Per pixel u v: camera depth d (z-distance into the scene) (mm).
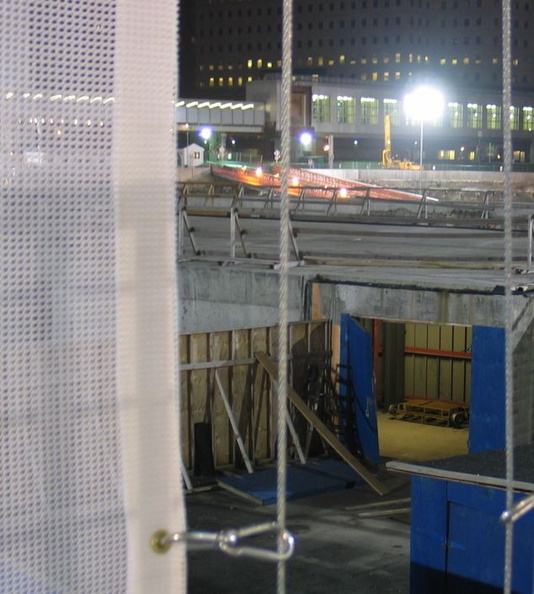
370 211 37344
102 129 2027
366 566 9875
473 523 6176
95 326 2045
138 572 2088
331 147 92625
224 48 191125
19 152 1965
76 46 2006
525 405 12961
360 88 118312
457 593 6258
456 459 6375
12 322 1982
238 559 10055
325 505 12055
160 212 2084
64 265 2010
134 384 2076
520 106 138625
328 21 179375
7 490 1988
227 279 15492
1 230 1963
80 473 2043
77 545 2041
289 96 2057
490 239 24438
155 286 2084
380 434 16656
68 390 2031
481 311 13000
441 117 127750
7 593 1987
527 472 5977
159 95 2072
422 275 14555
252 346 13812
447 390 18375
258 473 13164
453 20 175250
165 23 2070
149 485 2098
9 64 1947
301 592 9227
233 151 127062
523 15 174625
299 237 25453
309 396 14438
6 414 1984
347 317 14484
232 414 13328
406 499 12375
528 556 5914
